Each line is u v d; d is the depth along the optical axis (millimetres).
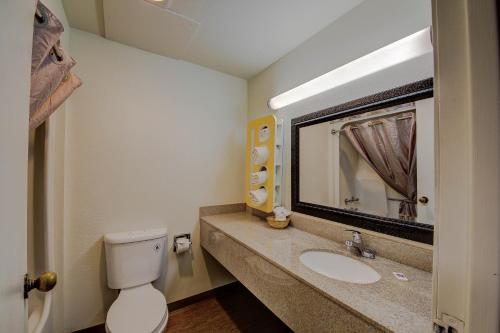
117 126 1593
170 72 1810
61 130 1357
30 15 552
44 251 1134
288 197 1712
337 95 1354
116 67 1594
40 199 1131
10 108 454
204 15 1324
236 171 2162
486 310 294
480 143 298
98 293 1529
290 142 1697
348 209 1287
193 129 1919
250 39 1567
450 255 334
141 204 1683
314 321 815
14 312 479
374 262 1041
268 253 1132
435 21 346
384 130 1115
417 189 997
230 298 2000
